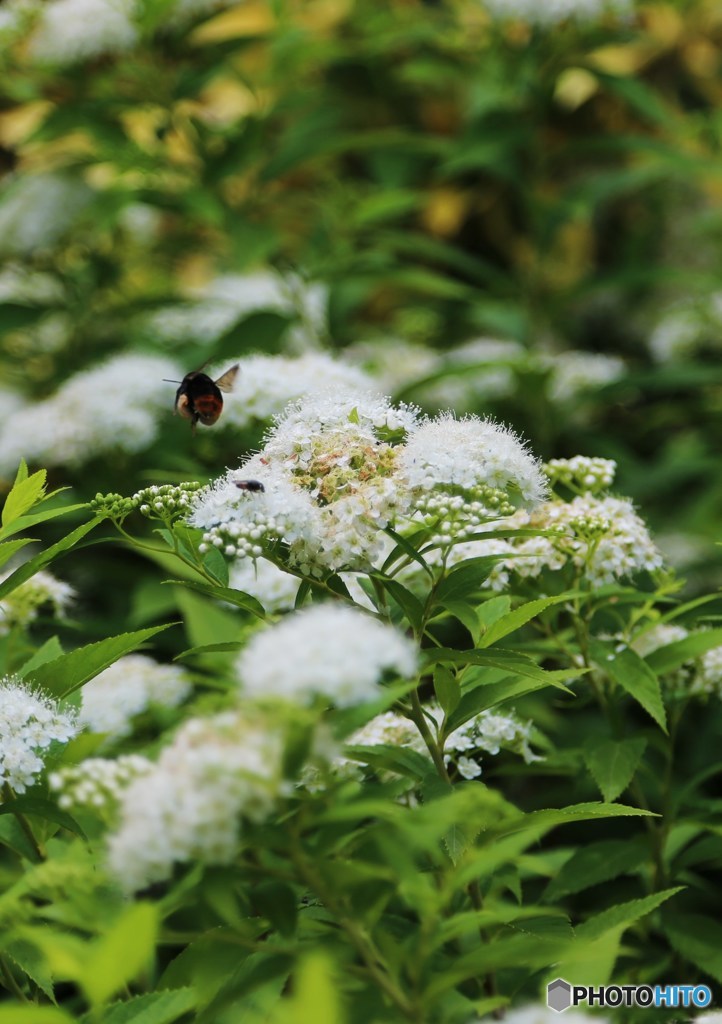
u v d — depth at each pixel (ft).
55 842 10.14
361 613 9.37
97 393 16.65
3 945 7.66
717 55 27.96
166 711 12.88
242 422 13.20
